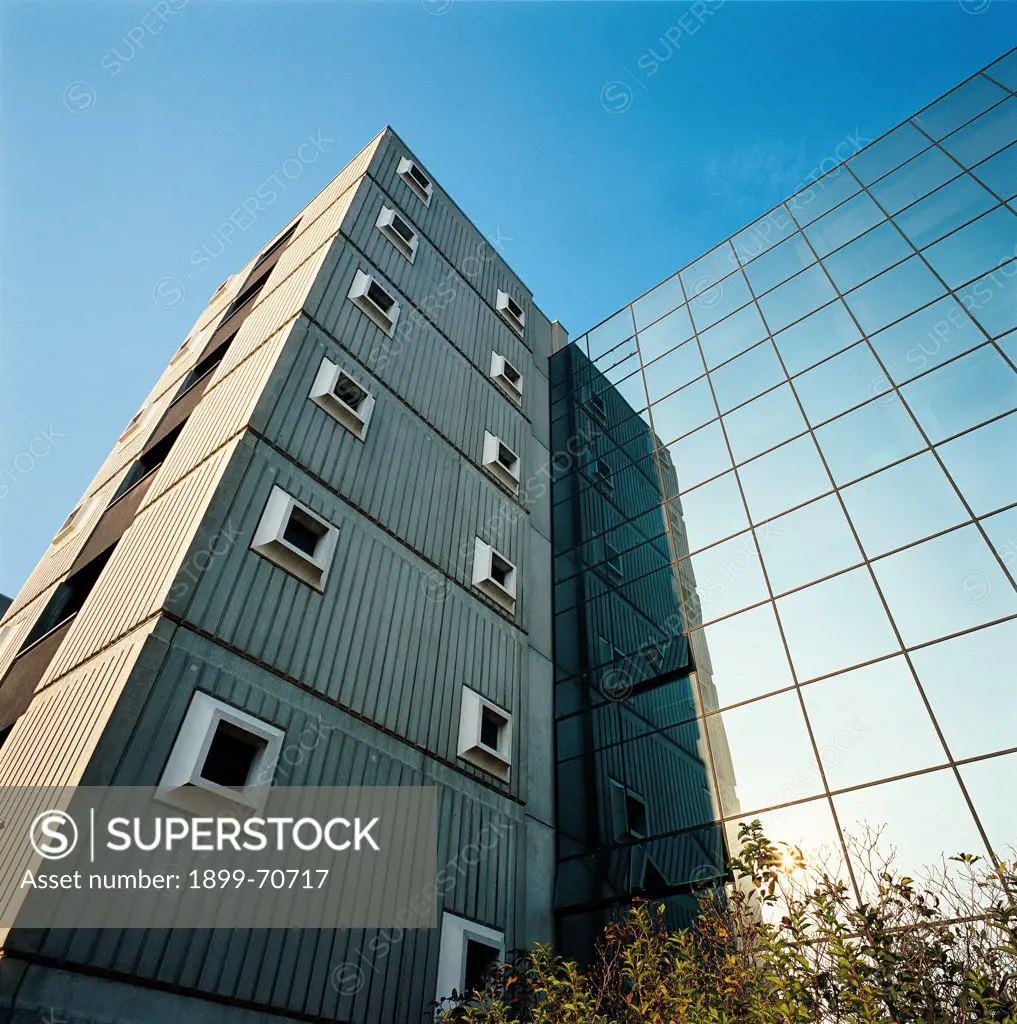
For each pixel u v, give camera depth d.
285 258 22.72
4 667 15.80
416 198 25.33
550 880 15.73
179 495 14.21
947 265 18.64
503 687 17.31
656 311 27.03
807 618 15.44
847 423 17.89
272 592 12.77
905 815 11.84
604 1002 10.19
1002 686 12.02
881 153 23.31
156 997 8.68
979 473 14.68
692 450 21.27
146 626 11.09
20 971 7.79
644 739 16.48
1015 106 20.20
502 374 24.52
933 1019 6.73
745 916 10.95
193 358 23.38
